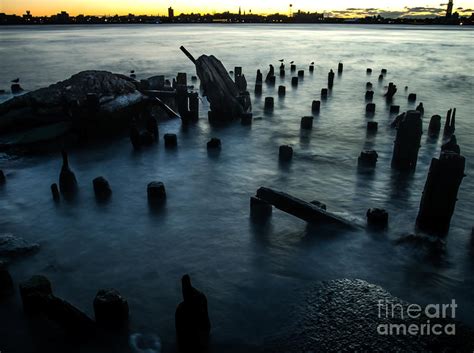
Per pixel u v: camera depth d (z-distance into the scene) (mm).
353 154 13289
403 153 11406
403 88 27125
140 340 5484
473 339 5234
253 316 5863
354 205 9531
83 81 16328
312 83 30234
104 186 9953
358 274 6809
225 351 5242
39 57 49031
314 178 11258
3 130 15117
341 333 5355
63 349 5359
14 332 5605
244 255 7477
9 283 6402
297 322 5652
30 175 11523
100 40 88062
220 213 9172
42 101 15234
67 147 14047
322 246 7648
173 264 7258
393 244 7660
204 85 17578
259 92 25609
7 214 9133
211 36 109500
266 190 8062
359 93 25688
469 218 8734
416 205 9453
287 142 14828
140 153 13570
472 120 17812
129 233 8344
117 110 16031
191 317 5098
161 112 18859
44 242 8000
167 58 47781
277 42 81500
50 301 5441
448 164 7430
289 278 6758
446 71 36188
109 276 6930
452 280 6609
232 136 15672
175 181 11156
